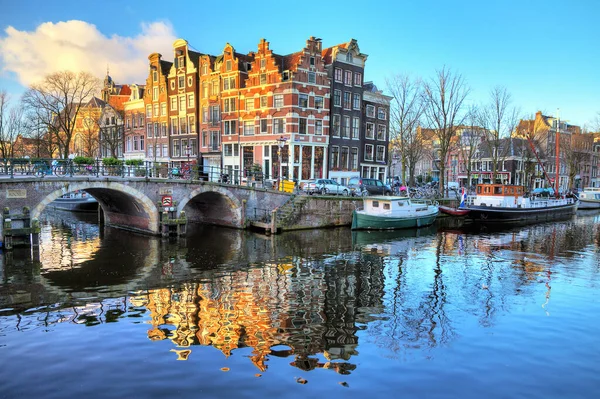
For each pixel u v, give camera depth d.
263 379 8.89
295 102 39.41
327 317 12.70
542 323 12.32
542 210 39.56
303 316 12.76
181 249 22.56
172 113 49.78
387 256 21.50
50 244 23.62
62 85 44.09
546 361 9.95
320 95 41.53
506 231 31.59
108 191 26.77
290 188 32.66
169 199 26.19
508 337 11.30
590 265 19.77
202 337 11.08
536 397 8.44
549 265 19.77
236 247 23.34
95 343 10.62
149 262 19.45
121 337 11.01
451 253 22.48
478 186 37.84
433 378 9.08
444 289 15.74
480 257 21.52
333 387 8.62
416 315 12.95
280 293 15.05
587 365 9.78
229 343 10.72
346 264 19.64
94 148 55.53
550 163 68.50
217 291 15.14
